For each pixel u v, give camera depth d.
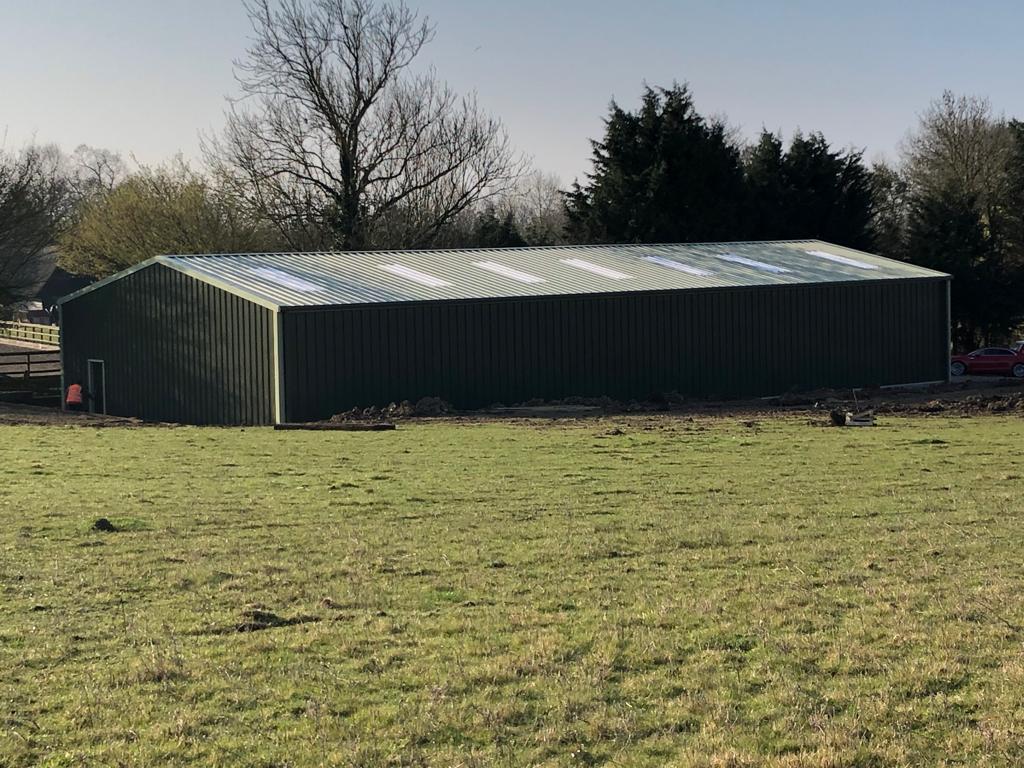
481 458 23.00
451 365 36.25
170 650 9.59
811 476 20.39
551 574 12.48
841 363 46.56
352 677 8.93
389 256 43.94
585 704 8.26
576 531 14.99
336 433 28.38
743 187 70.25
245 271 37.50
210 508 16.92
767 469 21.31
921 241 69.81
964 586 11.76
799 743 7.57
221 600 11.34
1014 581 11.95
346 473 20.86
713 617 10.52
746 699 8.41
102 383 41.00
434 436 27.31
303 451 24.38
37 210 59.81
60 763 7.38
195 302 36.53
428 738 7.72
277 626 10.45
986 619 10.41
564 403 37.41
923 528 15.20
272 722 8.03
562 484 19.45
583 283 40.78
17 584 11.92
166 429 30.34
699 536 14.58
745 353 43.41
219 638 9.99
